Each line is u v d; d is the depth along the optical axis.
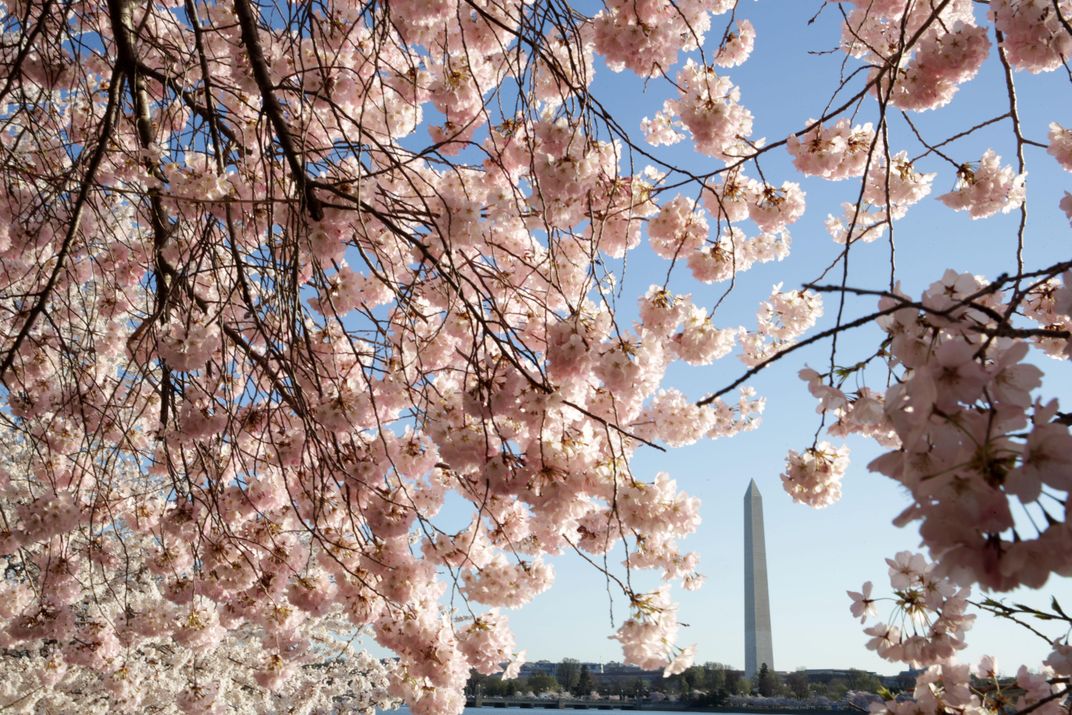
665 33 3.42
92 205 3.78
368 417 3.90
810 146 4.30
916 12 4.16
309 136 3.88
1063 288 1.53
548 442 3.44
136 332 3.90
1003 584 1.12
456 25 3.95
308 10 3.34
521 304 4.15
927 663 2.62
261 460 3.89
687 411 4.21
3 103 4.28
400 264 4.30
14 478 6.30
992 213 4.01
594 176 3.50
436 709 4.38
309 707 9.09
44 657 7.89
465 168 4.00
